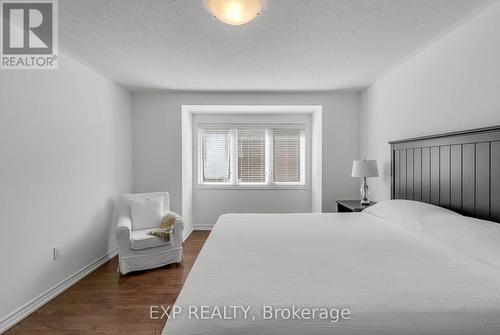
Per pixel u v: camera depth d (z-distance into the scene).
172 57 2.75
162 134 4.12
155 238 2.96
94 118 3.12
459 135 2.08
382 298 1.08
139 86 3.78
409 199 2.76
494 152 1.79
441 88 2.37
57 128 2.52
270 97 4.13
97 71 3.15
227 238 1.95
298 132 4.86
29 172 2.20
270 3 1.82
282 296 1.11
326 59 2.83
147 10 1.91
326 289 1.16
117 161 3.66
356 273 1.31
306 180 4.82
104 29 2.17
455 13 1.96
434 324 0.99
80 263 2.84
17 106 2.09
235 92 4.06
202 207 4.84
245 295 1.12
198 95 4.12
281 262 1.48
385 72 3.26
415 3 1.84
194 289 1.18
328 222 2.41
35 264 2.25
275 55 2.71
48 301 2.36
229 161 4.87
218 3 1.62
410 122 2.83
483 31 1.94
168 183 4.14
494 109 1.87
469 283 1.18
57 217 2.51
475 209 1.94
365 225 2.29
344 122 4.14
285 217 2.63
